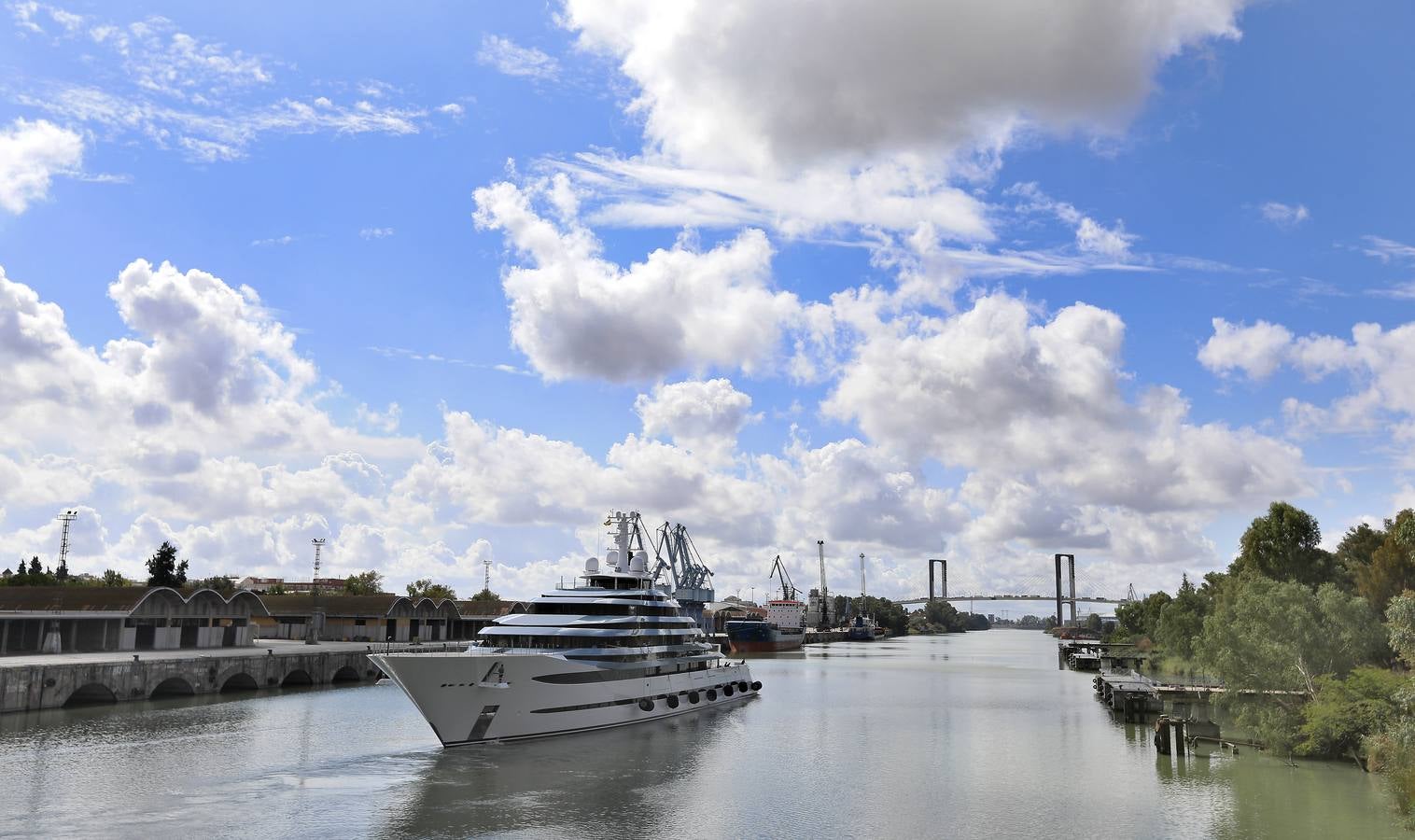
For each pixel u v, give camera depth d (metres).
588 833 47.59
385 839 45.66
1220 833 48.19
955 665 193.88
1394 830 48.28
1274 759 67.88
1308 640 68.81
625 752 68.38
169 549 156.00
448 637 156.12
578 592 83.06
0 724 69.81
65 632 96.88
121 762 59.84
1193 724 76.12
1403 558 96.38
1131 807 53.59
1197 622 127.81
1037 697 116.69
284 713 82.88
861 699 113.38
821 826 49.59
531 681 70.69
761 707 103.44
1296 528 115.94
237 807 50.62
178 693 92.06
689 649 94.25
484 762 63.25
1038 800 55.59
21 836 44.66
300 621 140.75
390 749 66.56
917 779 61.53
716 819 50.78
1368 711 63.59
